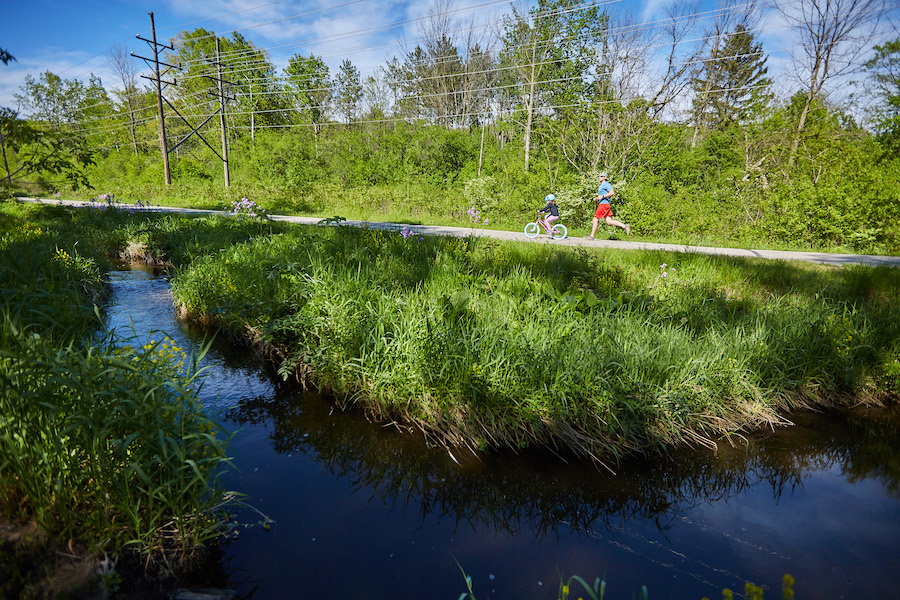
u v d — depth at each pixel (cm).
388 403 429
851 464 390
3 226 1003
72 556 216
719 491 349
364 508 313
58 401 242
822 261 1061
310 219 1870
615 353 419
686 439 405
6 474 228
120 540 233
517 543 287
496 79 4281
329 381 462
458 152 3703
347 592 236
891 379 492
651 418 398
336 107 5441
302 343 511
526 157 2778
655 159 2350
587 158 2311
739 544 291
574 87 3212
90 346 313
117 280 891
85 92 5859
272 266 704
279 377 503
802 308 577
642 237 1570
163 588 222
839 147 1694
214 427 273
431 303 503
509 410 394
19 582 195
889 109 2056
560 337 442
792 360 484
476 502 328
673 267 836
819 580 259
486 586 248
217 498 269
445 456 379
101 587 205
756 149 2361
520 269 744
